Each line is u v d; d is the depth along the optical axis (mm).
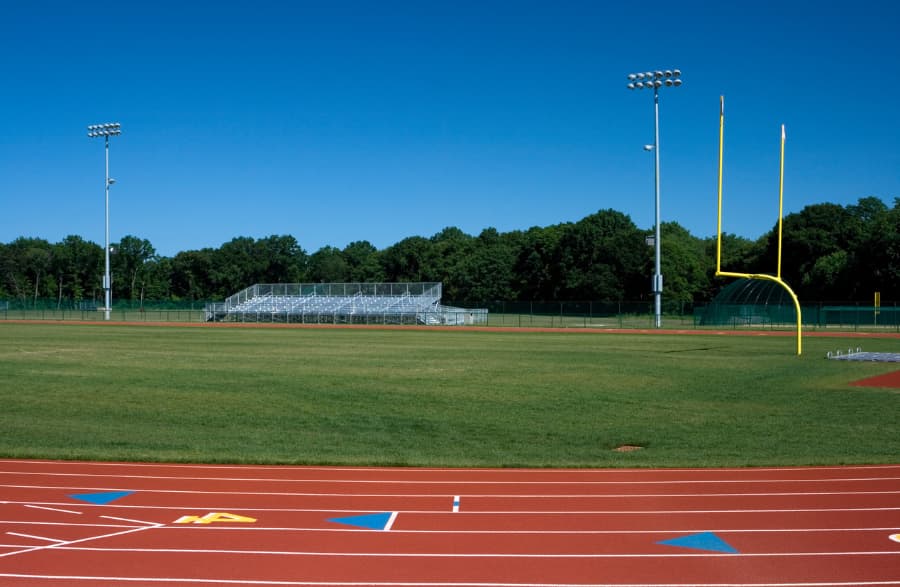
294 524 9500
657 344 44281
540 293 113375
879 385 24188
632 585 7465
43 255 139000
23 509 10250
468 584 7484
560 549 8516
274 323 76312
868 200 109312
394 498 10898
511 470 12867
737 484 11664
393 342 45531
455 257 132750
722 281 111562
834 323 68875
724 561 8125
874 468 12766
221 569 7871
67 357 33844
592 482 11906
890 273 80000
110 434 16406
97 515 9945
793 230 97375
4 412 19266
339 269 142875
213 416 18766
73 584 7469
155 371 28156
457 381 25453
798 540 8820
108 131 75438
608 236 112875
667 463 13219
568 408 19953
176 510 10211
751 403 20688
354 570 7844
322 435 16422
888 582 7527
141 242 143875
